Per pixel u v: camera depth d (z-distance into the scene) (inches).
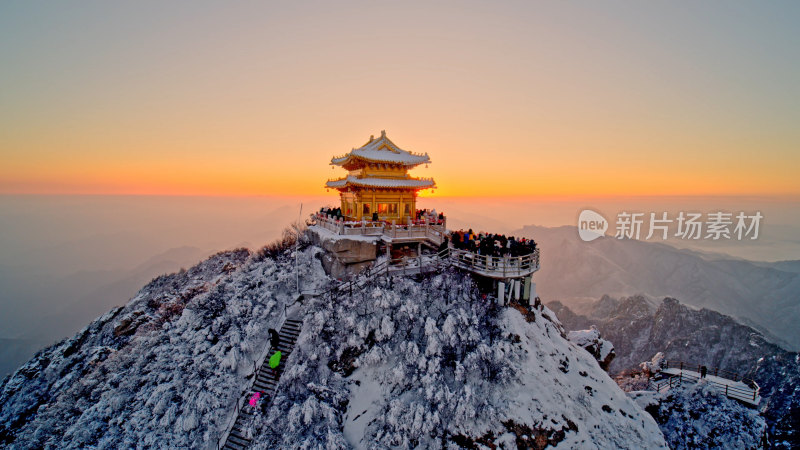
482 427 705.0
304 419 684.1
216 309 1010.1
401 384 756.0
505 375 778.2
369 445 681.0
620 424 797.2
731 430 1080.8
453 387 756.0
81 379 937.5
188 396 775.1
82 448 716.7
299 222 1391.5
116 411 783.1
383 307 868.6
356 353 820.0
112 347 1091.9
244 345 861.8
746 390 1173.7
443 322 853.8
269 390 787.4
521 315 946.7
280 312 977.5
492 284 995.9
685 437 1120.2
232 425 733.9
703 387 1211.9
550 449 705.6
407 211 1350.9
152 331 1045.8
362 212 1268.5
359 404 752.3
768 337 3905.0
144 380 842.2
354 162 1275.8
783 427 1494.8
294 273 1099.3
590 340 1277.1
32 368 1158.3
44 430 794.8
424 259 1096.8
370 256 1118.4
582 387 846.5
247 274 1175.0
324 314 864.3
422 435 684.7
